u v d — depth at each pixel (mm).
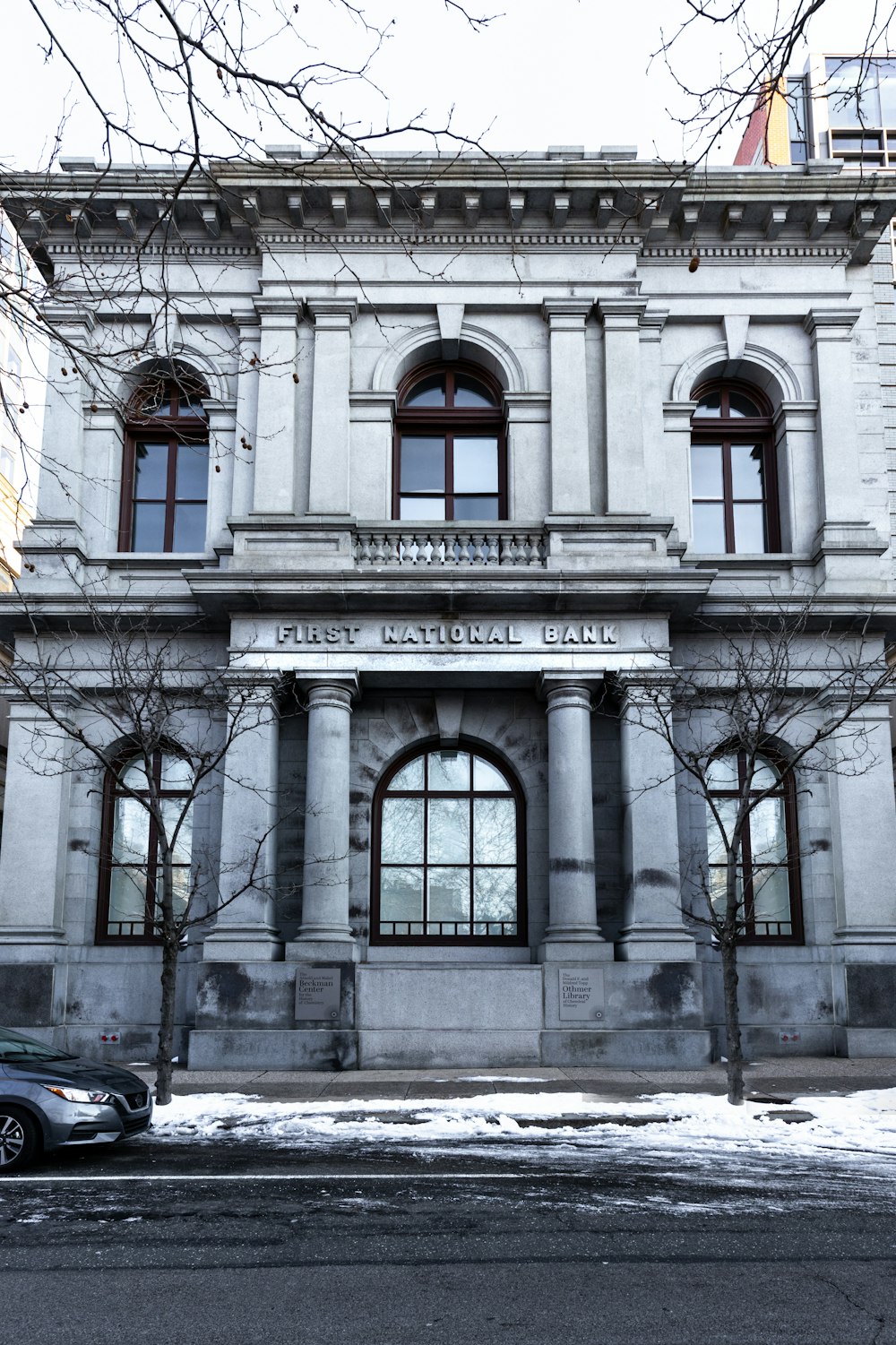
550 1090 18109
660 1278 7883
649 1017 21281
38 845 22656
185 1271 8094
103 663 23406
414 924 23438
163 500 25141
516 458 24344
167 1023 16656
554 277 24828
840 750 23250
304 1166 12055
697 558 24328
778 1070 20234
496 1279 7887
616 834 23062
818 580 24250
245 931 21547
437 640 22781
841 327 25219
